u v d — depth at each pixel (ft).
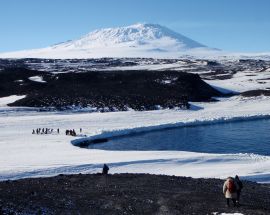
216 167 154.20
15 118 321.11
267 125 315.99
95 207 85.66
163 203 89.25
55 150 194.90
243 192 103.96
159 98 424.05
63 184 109.60
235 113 375.86
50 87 465.06
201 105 424.05
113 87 471.21
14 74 523.70
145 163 158.71
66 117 332.19
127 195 96.78
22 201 85.51
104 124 307.17
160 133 286.05
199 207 85.81
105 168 129.29
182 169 151.53
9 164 155.53
